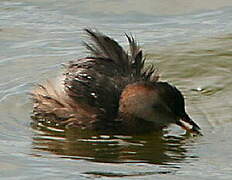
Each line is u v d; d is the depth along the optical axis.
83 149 13.35
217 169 12.33
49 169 12.36
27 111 14.86
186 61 16.67
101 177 12.02
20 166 12.48
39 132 14.07
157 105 14.19
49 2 19.92
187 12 19.53
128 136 14.12
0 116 14.59
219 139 13.59
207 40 17.75
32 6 19.89
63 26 18.83
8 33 18.47
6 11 19.66
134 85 14.39
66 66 15.84
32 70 16.55
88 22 19.05
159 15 19.39
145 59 15.70
